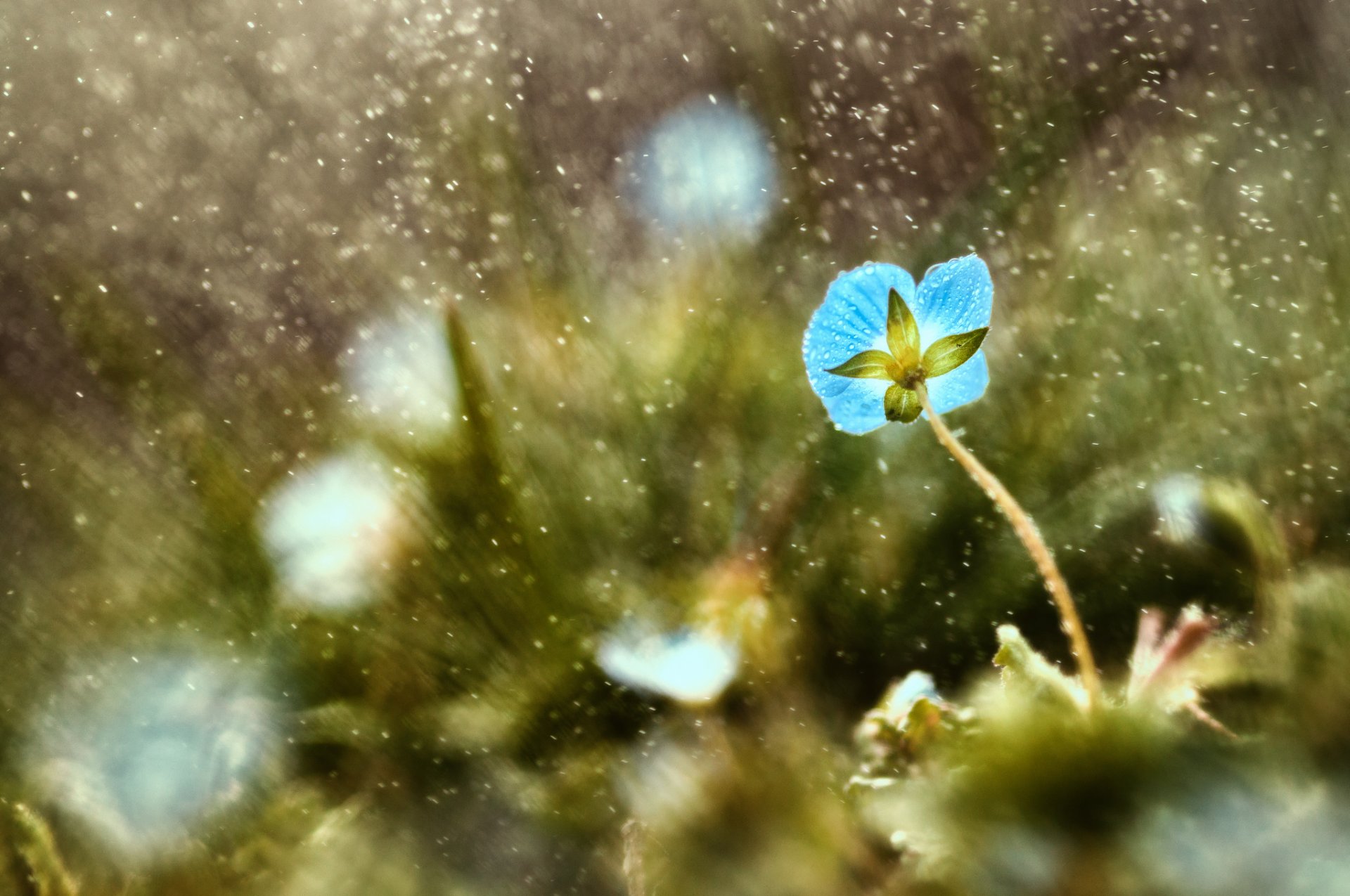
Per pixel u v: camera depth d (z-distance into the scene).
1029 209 0.29
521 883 0.25
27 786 0.25
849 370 0.24
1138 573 0.26
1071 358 0.27
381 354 0.28
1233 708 0.24
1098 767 0.23
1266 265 0.28
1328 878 0.23
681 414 0.27
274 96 0.31
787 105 0.30
